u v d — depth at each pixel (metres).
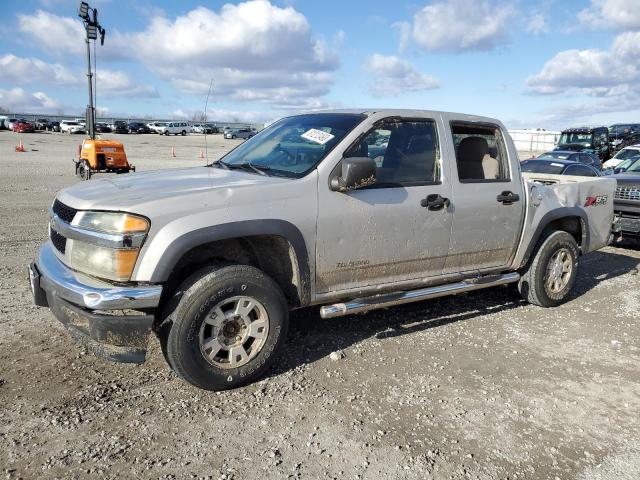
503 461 3.17
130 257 3.44
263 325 3.92
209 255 3.97
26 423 3.33
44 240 8.24
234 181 4.05
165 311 3.67
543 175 7.65
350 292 4.37
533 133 52.00
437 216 4.70
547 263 5.77
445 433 3.43
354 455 3.16
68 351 4.35
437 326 5.27
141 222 3.45
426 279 4.82
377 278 4.54
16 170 19.72
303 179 4.05
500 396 3.93
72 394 3.70
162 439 3.24
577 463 3.18
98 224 3.50
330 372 4.20
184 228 3.54
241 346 3.85
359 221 4.25
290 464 3.06
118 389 3.80
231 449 3.17
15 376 3.91
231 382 3.81
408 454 3.19
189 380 3.70
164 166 24.77
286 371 4.19
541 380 4.21
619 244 9.93
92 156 16.92
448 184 4.80
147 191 3.75
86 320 3.43
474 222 4.98
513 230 5.34
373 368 4.29
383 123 4.52
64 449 3.10
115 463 3.00
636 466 3.16
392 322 5.32
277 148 4.64
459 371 4.31
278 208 3.88
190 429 3.35
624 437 3.47
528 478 3.03
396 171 4.55
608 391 4.07
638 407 3.85
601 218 6.50
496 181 5.21
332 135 4.37
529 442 3.37
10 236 8.44
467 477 3.01
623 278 7.40
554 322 5.52
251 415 3.54
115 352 3.48
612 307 6.07
